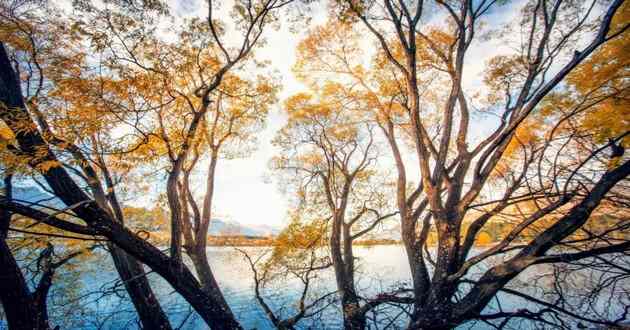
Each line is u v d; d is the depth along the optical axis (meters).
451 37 8.78
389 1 5.98
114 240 5.06
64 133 4.77
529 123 7.09
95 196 7.49
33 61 6.64
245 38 6.40
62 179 4.87
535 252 4.17
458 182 5.85
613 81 5.39
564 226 4.01
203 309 5.59
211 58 8.28
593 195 3.99
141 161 5.43
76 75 6.19
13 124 4.55
